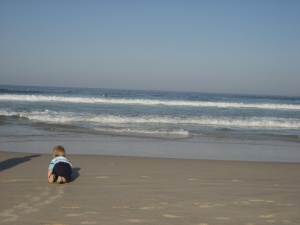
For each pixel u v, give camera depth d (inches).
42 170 299.9
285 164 369.4
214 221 179.6
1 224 165.5
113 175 289.1
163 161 363.9
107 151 439.5
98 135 579.8
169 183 265.4
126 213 188.5
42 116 783.7
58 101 1349.7
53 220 173.6
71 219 175.9
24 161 341.4
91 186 248.4
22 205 197.8
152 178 281.7
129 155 417.4
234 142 560.7
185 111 1102.4
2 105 1070.4
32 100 1347.2
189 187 254.1
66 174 254.1
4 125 655.8
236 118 919.7
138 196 225.1
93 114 887.1
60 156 267.6
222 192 242.2
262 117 986.1
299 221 183.9
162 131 643.5
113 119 788.6
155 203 209.9
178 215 187.8
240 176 301.9
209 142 550.3
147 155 421.4
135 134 603.8
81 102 1353.3
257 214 193.9
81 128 650.2
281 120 884.6
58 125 669.3
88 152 427.5
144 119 805.9
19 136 540.1
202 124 799.7
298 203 219.5
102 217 180.5
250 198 228.2
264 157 436.8
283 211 201.0
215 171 320.5
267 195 237.1
